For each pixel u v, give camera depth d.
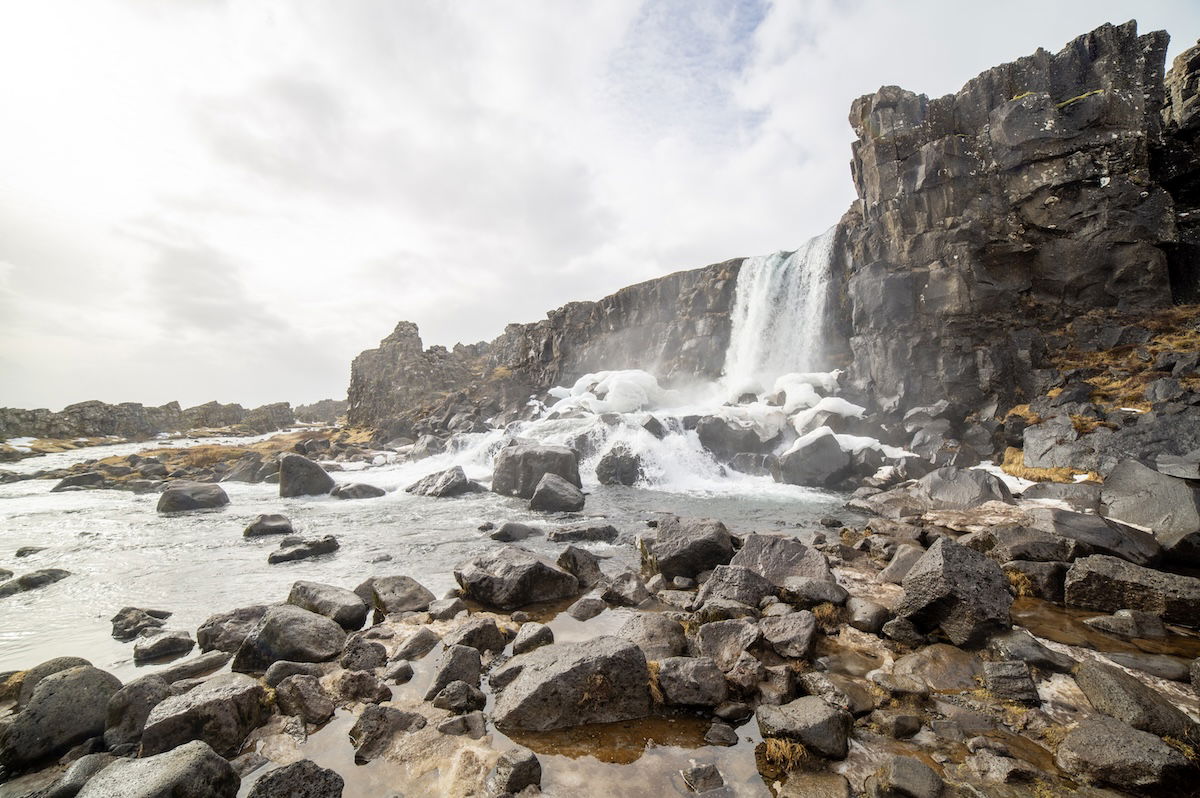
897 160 27.30
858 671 6.24
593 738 5.00
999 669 5.79
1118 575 7.81
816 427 23.56
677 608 8.40
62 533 14.56
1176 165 25.48
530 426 29.47
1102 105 24.16
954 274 24.14
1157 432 15.02
